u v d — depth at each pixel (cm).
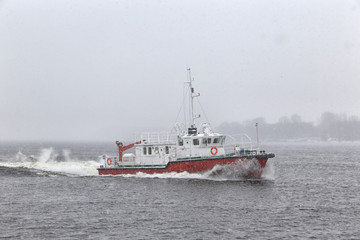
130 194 9012
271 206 7888
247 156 9881
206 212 7394
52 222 6812
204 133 10606
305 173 14575
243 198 8494
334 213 7412
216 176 10206
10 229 6425
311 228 6462
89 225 6638
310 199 8700
